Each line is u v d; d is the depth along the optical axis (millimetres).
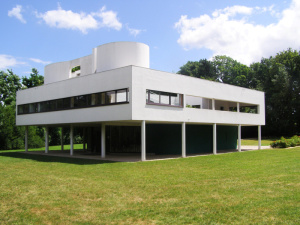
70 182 10344
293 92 45750
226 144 28578
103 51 22094
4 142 34781
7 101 43469
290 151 23062
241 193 8125
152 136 24328
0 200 7875
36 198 8039
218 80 66938
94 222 5969
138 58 21922
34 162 17703
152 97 17828
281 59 49406
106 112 18156
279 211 6344
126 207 7008
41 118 24391
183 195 8062
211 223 5730
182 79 19906
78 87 20547
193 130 24469
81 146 41281
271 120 48906
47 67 27609
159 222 5871
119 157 20391
